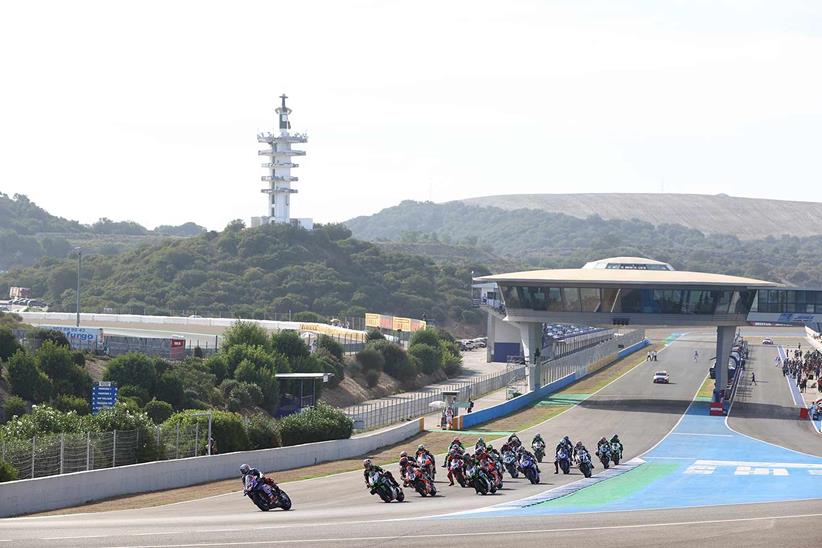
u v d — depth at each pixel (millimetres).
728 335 190125
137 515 65000
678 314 184250
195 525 55312
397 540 49125
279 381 187125
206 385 172750
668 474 99500
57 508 73500
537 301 189125
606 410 175125
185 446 99625
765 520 59938
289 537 49656
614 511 65500
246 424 115188
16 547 45844
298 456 107750
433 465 81312
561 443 100688
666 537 51531
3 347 155000
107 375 157125
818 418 166750
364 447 123750
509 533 52125
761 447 129500
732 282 180375
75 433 93812
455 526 54969
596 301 185625
